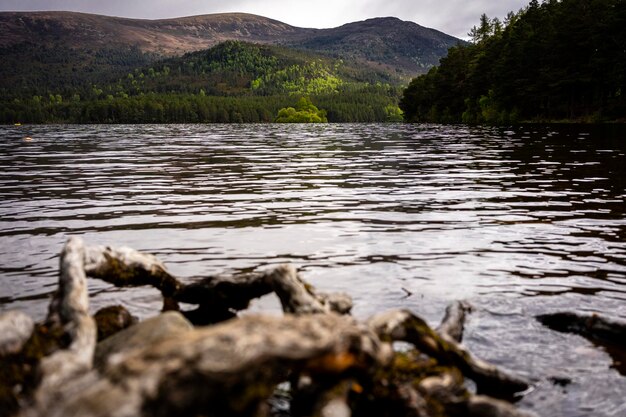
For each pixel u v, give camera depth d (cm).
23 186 1389
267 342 240
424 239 783
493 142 3175
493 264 653
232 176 1622
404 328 370
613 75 5981
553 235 802
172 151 2852
